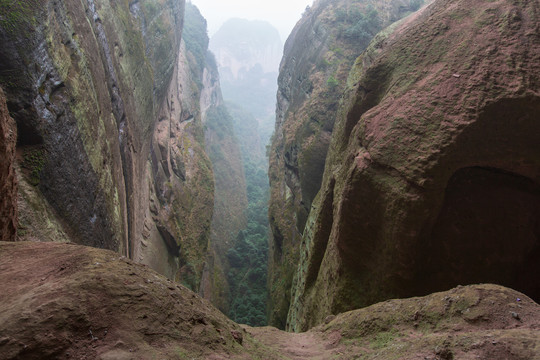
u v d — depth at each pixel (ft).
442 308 17.24
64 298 9.23
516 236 27.99
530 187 27.50
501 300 16.33
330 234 42.57
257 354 12.47
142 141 69.26
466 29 31.53
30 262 12.07
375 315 19.60
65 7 34.42
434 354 11.84
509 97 25.50
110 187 42.73
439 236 28.58
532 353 10.77
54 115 30.17
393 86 34.78
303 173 75.66
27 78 27.27
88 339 8.71
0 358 7.54
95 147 38.32
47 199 29.43
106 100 44.70
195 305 12.77
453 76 29.12
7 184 19.20
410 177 27.40
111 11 54.60
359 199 31.32
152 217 76.23
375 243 31.37
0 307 9.06
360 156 31.86
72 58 34.94
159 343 9.47
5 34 25.98
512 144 26.16
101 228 38.86
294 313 52.75
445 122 27.40
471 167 27.61
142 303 10.34
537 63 26.25
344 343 18.83
